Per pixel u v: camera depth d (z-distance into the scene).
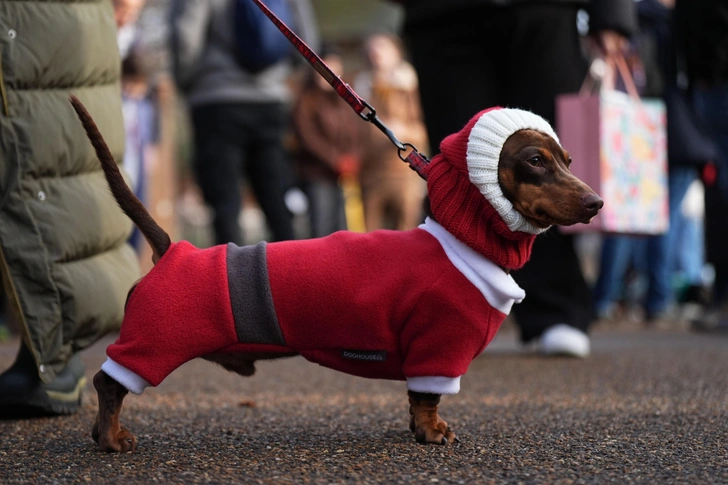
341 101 10.20
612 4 6.15
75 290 3.97
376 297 3.36
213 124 7.94
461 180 3.45
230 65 7.93
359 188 10.41
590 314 6.25
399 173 10.19
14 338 7.57
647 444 3.57
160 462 3.27
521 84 6.05
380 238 3.49
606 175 5.75
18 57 3.88
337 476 3.07
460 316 3.38
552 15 5.96
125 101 8.41
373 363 3.49
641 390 4.89
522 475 3.08
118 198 3.51
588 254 12.86
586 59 6.46
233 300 3.35
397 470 3.15
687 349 6.87
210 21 7.91
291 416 4.20
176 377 5.48
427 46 6.14
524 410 4.31
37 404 4.00
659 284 9.39
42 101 3.97
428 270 3.39
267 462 3.27
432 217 3.55
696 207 10.33
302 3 8.44
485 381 5.18
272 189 8.22
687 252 10.34
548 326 6.11
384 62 10.36
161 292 3.36
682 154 8.41
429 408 3.60
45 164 3.93
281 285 3.36
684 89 8.09
